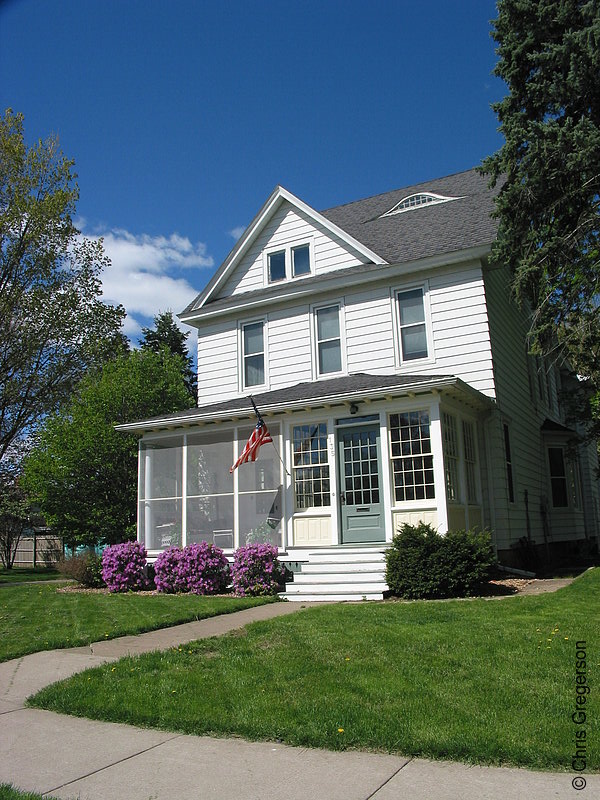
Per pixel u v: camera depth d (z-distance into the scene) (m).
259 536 14.54
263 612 10.38
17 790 3.99
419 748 4.34
